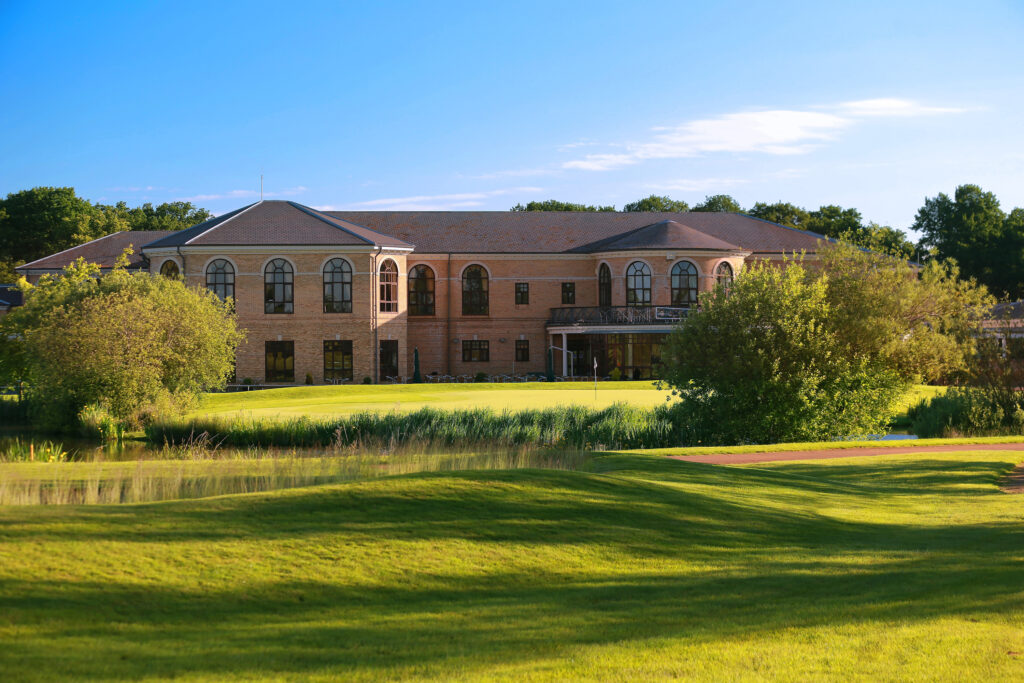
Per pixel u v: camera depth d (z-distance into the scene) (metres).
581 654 7.11
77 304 34.69
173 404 32.97
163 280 37.41
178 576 8.47
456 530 10.59
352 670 6.71
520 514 11.42
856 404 29.41
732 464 20.72
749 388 28.31
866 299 29.72
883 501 15.30
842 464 20.50
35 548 8.58
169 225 105.69
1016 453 22.09
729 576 9.75
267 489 13.83
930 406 33.16
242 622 7.69
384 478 12.55
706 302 30.14
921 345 29.47
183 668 6.56
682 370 29.81
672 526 11.76
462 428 27.42
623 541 10.90
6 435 31.55
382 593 8.70
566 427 28.22
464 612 8.27
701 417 29.33
